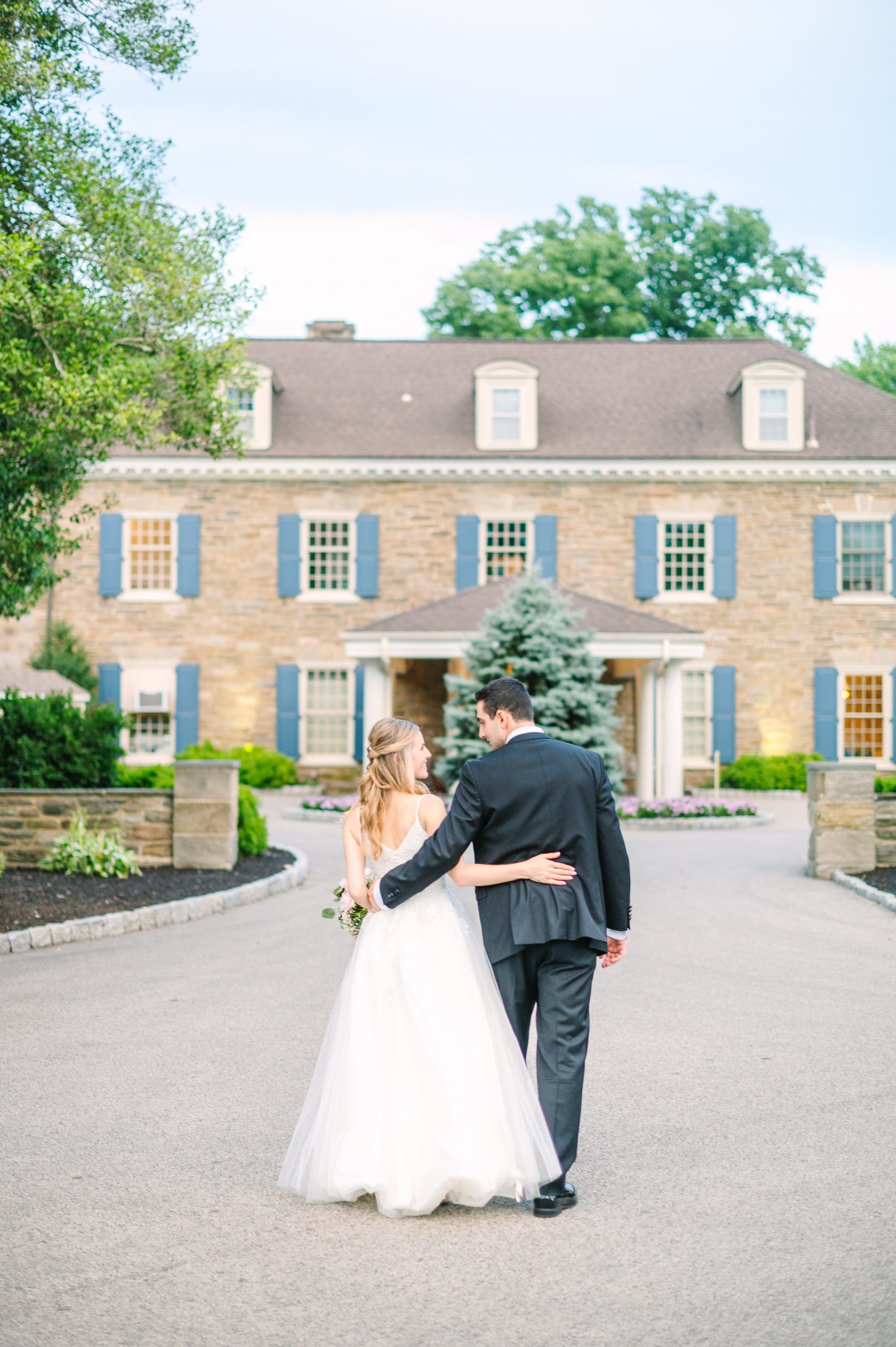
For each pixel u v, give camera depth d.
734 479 28.72
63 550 13.11
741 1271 3.85
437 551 28.61
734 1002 7.76
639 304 43.50
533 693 21.69
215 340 12.85
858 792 13.84
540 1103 4.43
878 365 48.09
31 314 10.90
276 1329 3.47
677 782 24.41
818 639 28.84
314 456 28.42
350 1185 4.30
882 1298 3.65
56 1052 6.52
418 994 4.42
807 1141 5.11
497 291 42.94
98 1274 3.85
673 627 24.08
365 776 4.73
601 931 4.47
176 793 13.17
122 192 11.89
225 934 10.21
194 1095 5.75
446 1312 3.57
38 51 11.30
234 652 28.58
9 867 12.61
